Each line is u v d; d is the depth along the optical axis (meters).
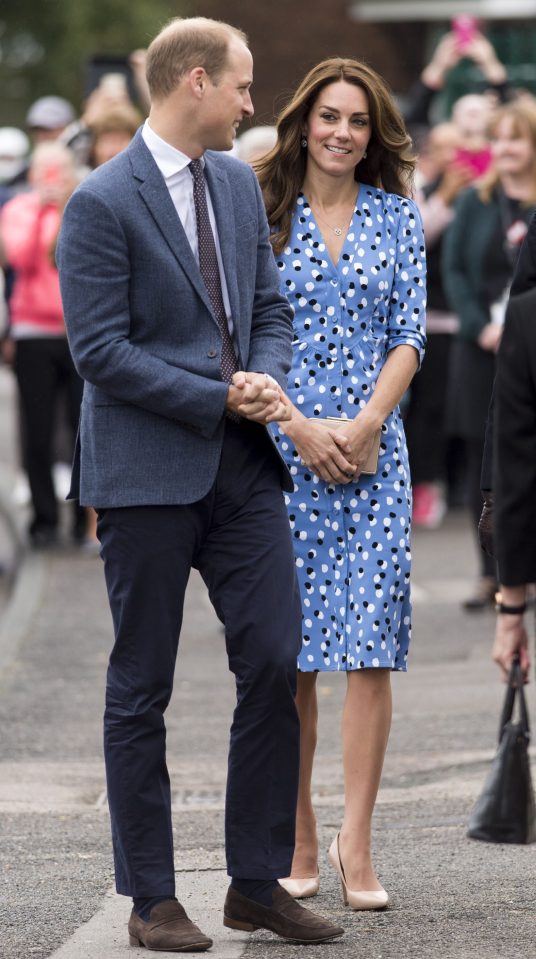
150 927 16.58
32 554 45.25
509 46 87.62
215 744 26.31
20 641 35.03
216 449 16.61
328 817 21.89
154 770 16.69
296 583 17.05
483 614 36.41
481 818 20.70
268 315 17.36
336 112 18.64
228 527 16.88
